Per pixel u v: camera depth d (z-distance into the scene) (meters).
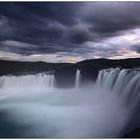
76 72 85.31
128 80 47.56
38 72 110.00
